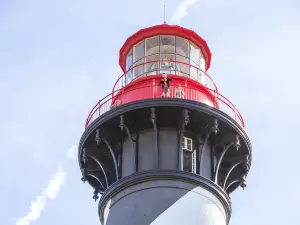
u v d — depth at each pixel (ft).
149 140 117.08
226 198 116.16
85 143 120.16
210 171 118.11
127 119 116.78
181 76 122.83
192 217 110.01
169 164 114.62
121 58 134.51
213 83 124.16
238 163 121.80
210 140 119.85
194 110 115.03
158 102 114.21
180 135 116.37
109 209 114.73
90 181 126.72
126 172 116.98
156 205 110.42
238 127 117.91
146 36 130.41
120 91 123.03
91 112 121.49
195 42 131.34
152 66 127.44
